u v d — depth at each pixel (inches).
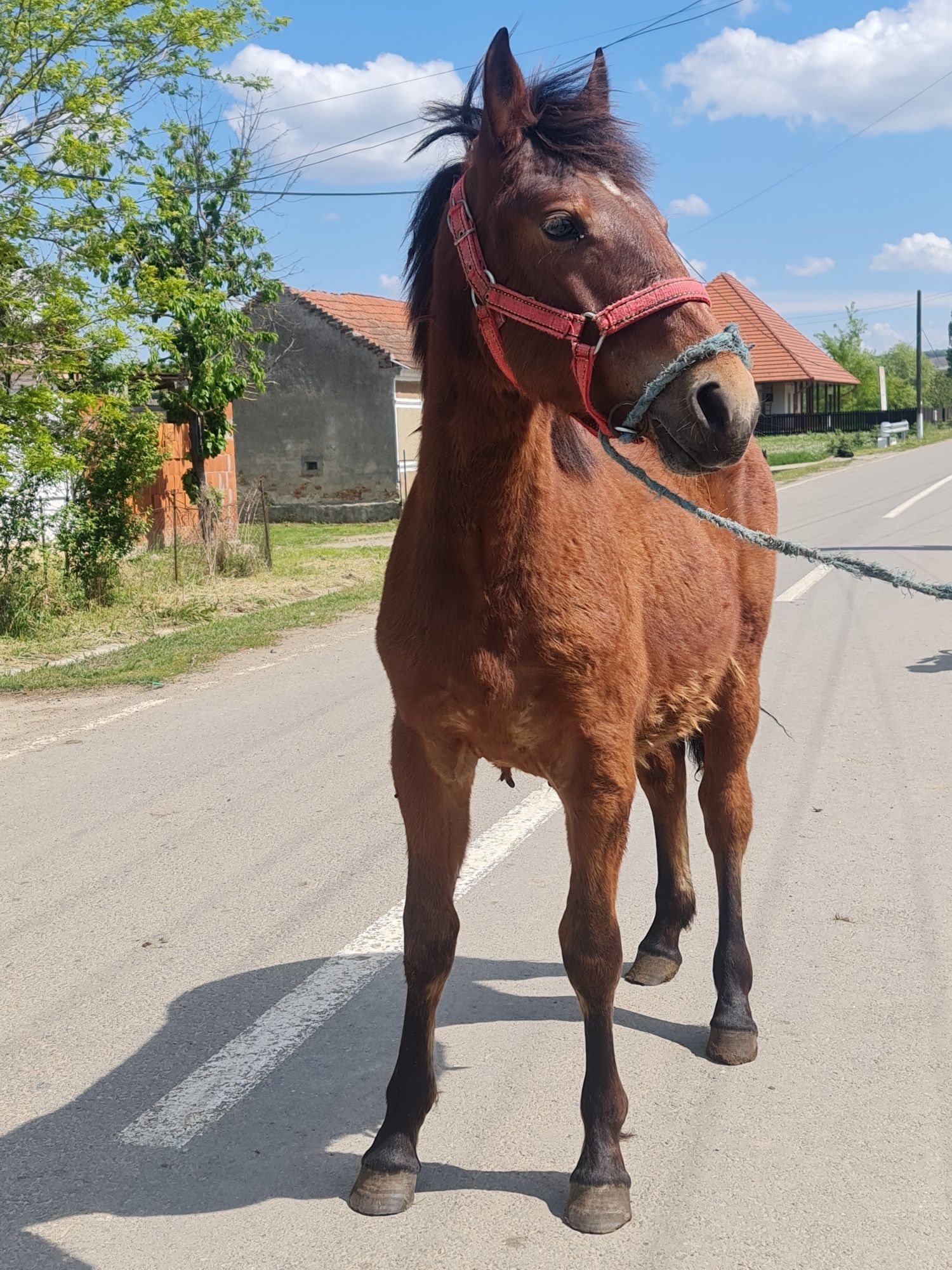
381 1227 103.3
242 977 152.9
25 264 431.2
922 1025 134.2
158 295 459.8
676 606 126.9
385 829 209.6
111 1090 126.6
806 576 506.3
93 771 252.7
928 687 299.6
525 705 102.0
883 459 1515.7
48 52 442.9
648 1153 112.5
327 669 358.6
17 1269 98.3
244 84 551.8
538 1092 125.0
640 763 140.9
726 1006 132.7
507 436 96.8
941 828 197.5
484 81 94.0
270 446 1079.6
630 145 96.0
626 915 171.2
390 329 1134.4
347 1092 126.1
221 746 270.4
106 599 471.8
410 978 112.0
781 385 2122.3
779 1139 113.7
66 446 435.8
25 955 160.7
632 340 89.7
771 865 184.7
